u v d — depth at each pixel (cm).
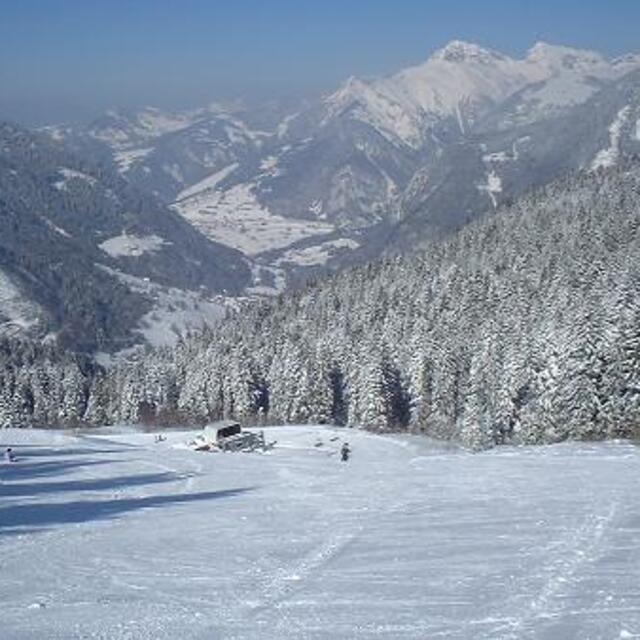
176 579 2091
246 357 11388
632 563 1911
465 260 16038
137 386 12469
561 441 6262
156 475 5134
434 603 1725
